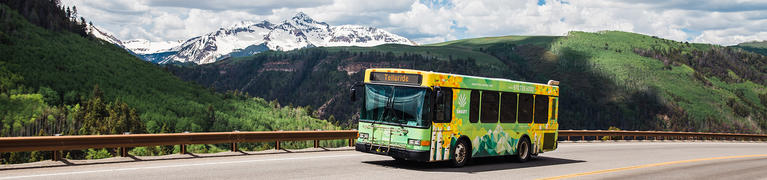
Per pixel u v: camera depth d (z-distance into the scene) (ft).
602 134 116.26
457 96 48.57
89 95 453.58
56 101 437.58
